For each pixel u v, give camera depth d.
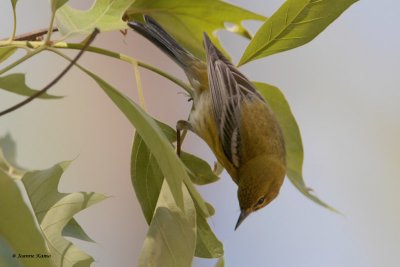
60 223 3.84
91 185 8.91
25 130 7.82
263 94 5.36
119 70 9.43
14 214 3.13
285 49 4.79
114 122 9.19
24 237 3.15
